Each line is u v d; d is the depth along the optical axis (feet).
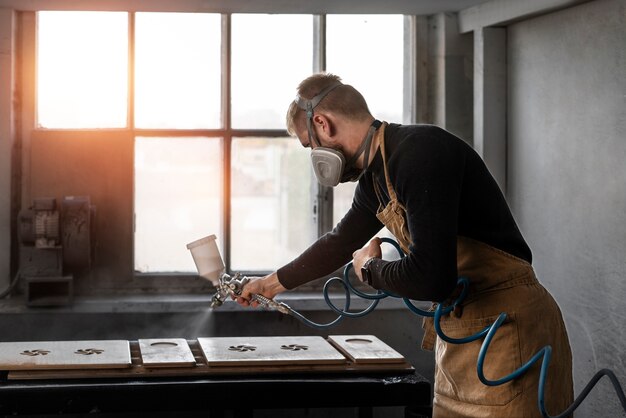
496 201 6.73
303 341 8.27
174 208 11.37
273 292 7.84
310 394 7.04
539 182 10.42
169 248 11.41
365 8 10.83
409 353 11.32
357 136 6.75
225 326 10.94
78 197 10.66
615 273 9.02
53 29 11.07
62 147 11.02
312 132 6.83
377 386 7.09
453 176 6.12
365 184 7.36
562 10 9.80
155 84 11.25
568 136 9.78
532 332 6.64
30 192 11.00
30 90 10.96
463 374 6.91
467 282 6.72
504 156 11.12
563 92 9.85
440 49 11.39
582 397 5.96
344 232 7.70
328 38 11.48
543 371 6.06
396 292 6.27
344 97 6.73
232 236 11.51
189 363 7.16
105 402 6.77
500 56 10.98
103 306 10.53
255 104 11.44
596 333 9.40
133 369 7.11
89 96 11.18
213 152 11.41
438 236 5.97
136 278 11.25
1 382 6.82
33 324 10.62
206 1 10.21
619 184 8.91
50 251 10.45
